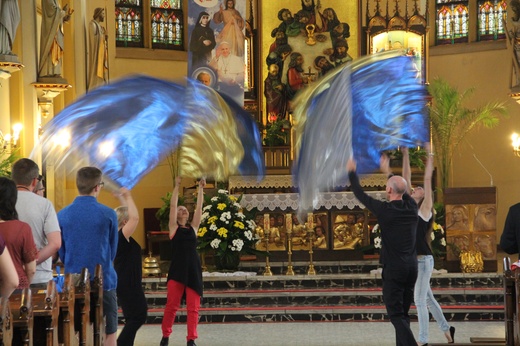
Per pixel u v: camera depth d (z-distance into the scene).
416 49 22.80
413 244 9.66
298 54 24.33
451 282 16.16
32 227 7.84
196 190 19.88
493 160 23.34
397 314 9.56
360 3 24.31
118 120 15.92
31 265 7.19
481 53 23.75
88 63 20.16
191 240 11.98
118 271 10.02
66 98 19.72
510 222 8.92
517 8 20.22
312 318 14.98
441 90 21.70
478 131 23.56
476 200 17.06
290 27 24.36
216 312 14.97
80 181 9.02
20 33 16.70
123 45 23.92
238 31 21.92
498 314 14.80
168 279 12.00
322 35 24.39
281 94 24.28
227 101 20.86
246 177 20.56
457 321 14.77
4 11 14.26
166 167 23.66
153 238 18.33
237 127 20.89
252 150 20.88
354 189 9.77
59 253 9.07
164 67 24.44
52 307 6.46
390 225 9.55
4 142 14.85
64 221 8.91
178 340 13.34
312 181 18.36
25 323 5.72
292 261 18.23
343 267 17.92
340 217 18.33
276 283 16.23
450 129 21.70
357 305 15.41
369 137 19.98
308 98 18.91
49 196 17.80
